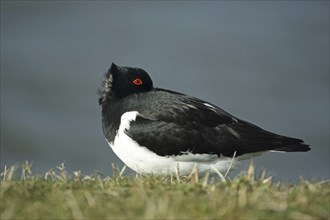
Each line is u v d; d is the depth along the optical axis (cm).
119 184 909
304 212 792
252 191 849
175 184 910
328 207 813
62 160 2345
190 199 807
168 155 1094
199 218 766
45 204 809
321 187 895
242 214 775
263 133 1130
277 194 848
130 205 800
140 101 1127
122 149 1116
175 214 770
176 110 1107
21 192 850
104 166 2291
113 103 1144
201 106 1132
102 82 1177
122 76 1149
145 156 1098
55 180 938
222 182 892
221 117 1130
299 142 1134
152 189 869
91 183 929
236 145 1109
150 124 1093
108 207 795
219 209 782
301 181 927
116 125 1122
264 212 781
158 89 1194
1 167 2253
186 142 1090
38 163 2330
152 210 770
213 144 1101
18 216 782
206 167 1115
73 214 775
